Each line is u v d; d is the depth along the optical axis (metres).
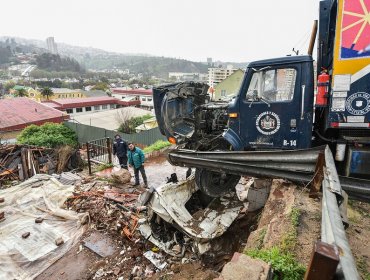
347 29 3.44
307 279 1.23
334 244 1.24
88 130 20.23
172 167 9.86
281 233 3.10
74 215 6.57
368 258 2.87
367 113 3.52
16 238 5.80
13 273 4.84
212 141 5.54
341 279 1.13
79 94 69.44
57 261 5.14
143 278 4.54
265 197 5.40
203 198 5.69
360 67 3.45
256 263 2.39
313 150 3.23
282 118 4.25
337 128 3.77
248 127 4.55
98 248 5.42
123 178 8.30
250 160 3.81
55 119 27.47
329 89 3.78
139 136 17.02
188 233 4.61
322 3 4.12
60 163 10.58
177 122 5.77
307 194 4.00
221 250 4.79
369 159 3.63
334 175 2.33
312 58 3.97
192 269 4.44
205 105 6.04
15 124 24.59
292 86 4.13
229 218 5.02
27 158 10.31
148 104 56.88
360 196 3.24
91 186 8.22
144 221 5.60
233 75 28.50
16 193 7.85
